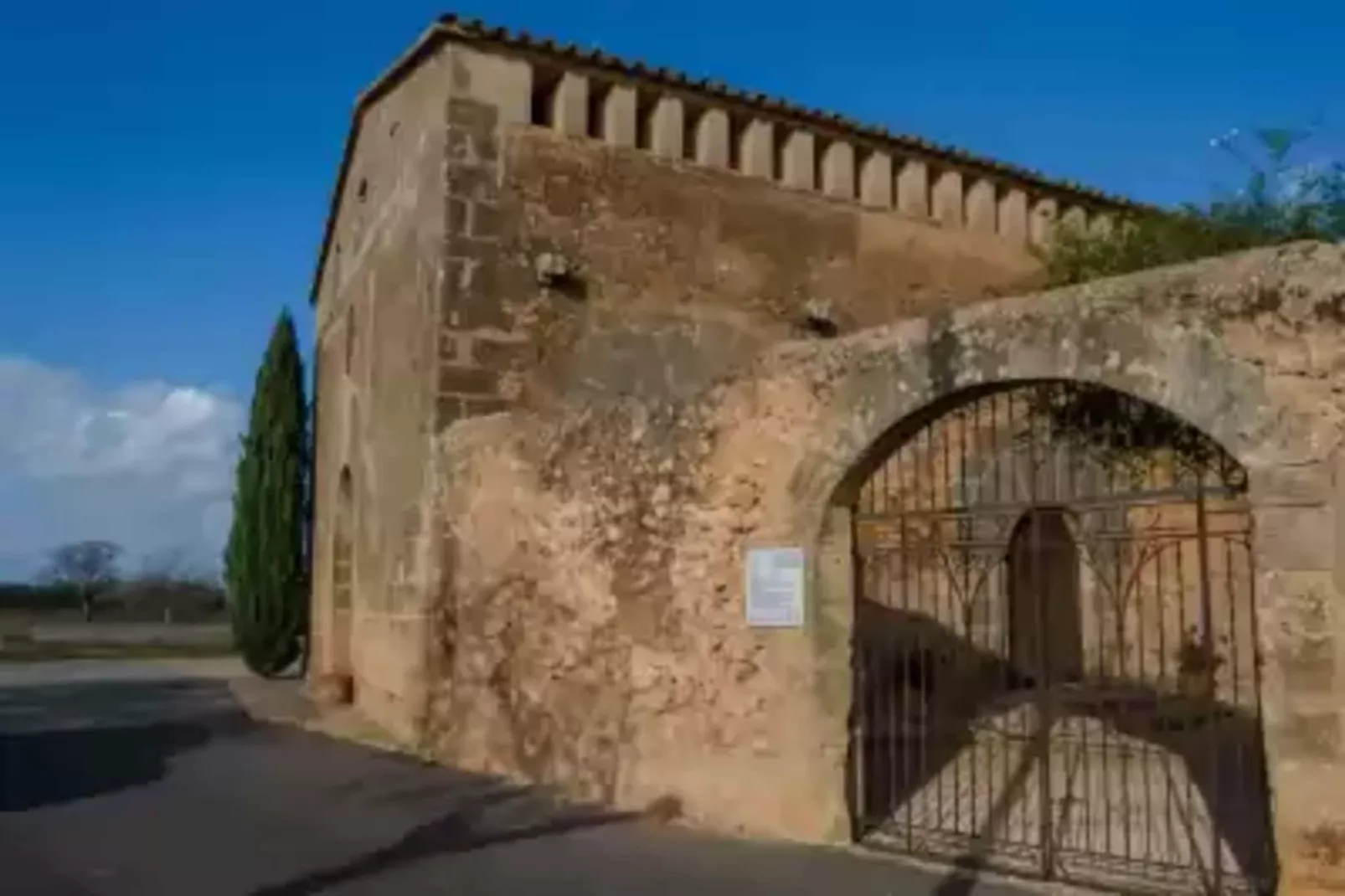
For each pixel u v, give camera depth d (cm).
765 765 855
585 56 1377
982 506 796
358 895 689
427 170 1345
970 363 756
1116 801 936
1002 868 751
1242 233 1277
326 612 1841
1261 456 626
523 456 1112
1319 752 594
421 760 1186
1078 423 1150
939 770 1048
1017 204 1745
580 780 998
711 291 1448
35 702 1917
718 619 897
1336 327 610
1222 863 748
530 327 1324
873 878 730
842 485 835
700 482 923
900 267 1609
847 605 848
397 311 1433
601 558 1002
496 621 1123
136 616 5584
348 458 1688
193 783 1073
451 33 1311
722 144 1484
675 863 770
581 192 1375
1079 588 1235
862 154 1616
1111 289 696
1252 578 630
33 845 822
